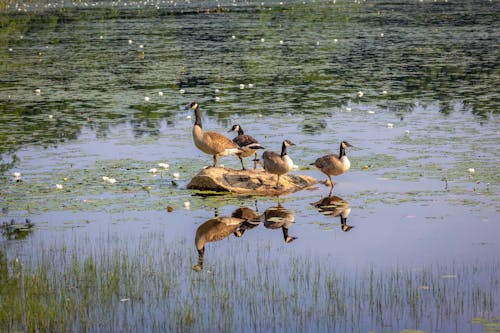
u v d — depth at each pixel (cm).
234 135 2500
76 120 2789
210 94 3281
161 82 3591
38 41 5256
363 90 3325
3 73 3941
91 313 1238
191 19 6475
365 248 1520
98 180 2017
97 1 8531
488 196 1817
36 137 2522
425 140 2384
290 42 4931
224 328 1180
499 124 2597
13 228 1653
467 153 2208
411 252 1489
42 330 1173
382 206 1775
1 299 1277
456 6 7200
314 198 1867
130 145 2408
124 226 1672
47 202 1831
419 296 1276
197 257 1493
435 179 1962
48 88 3472
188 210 1786
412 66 3944
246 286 1342
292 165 1914
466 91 3247
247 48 4691
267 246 1552
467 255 1464
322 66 3997
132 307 1260
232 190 1928
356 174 2036
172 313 1238
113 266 1434
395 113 2831
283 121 2712
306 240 1579
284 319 1208
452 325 1166
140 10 7388
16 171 2105
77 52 4684
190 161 2206
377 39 5034
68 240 1586
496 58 4134
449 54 4325
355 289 1308
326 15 6575
